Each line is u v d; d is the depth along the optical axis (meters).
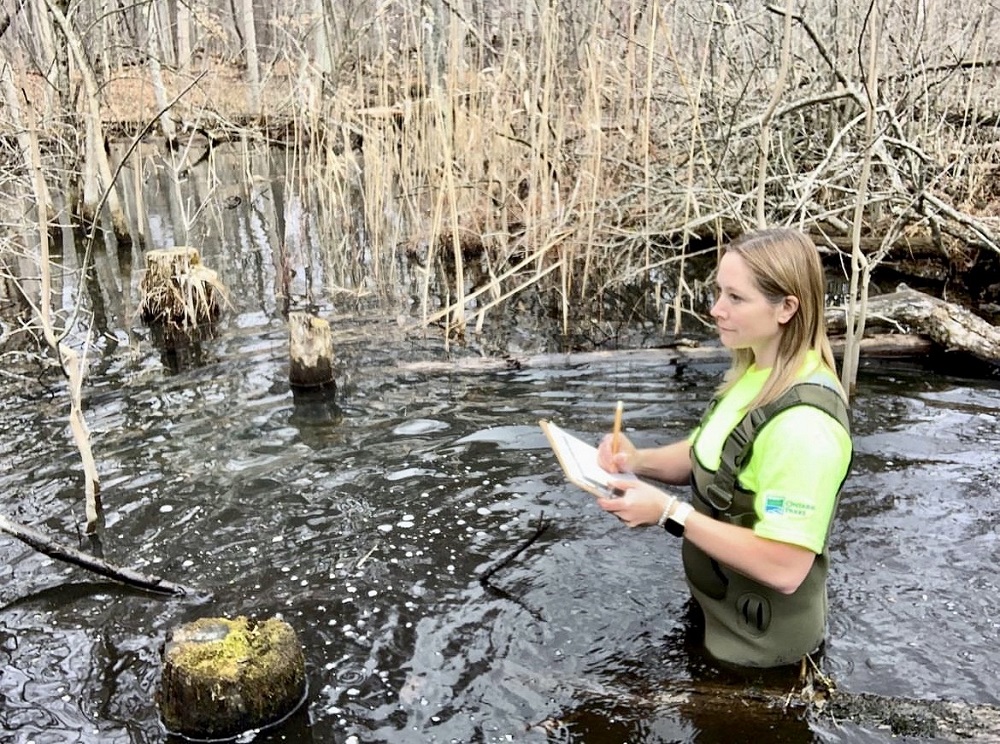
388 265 7.27
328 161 7.34
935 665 2.36
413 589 2.82
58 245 8.18
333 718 2.29
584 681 2.37
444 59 7.21
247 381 4.80
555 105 6.49
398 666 2.48
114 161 10.03
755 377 2.29
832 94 5.14
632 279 6.54
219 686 2.20
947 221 5.97
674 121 7.11
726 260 2.23
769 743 2.11
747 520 2.23
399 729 2.24
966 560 2.84
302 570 2.96
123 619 2.73
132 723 2.31
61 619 2.75
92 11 8.95
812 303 2.12
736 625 2.36
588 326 5.77
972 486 3.33
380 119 7.20
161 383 4.80
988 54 7.28
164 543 3.15
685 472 2.73
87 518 3.22
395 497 3.42
